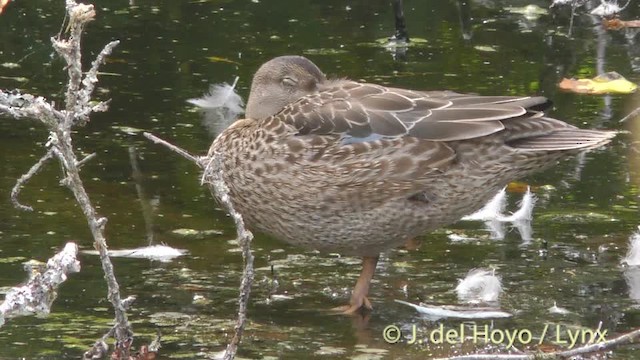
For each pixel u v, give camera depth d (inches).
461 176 381.4
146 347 346.9
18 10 683.4
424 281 410.0
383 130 382.0
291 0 728.3
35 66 607.8
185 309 380.8
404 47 652.7
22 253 412.8
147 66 614.5
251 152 390.0
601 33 685.3
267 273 414.3
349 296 398.0
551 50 655.1
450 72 614.5
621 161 519.2
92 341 351.9
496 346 358.9
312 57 630.5
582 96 588.1
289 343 358.6
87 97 331.3
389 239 391.9
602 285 405.1
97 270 407.5
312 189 383.6
